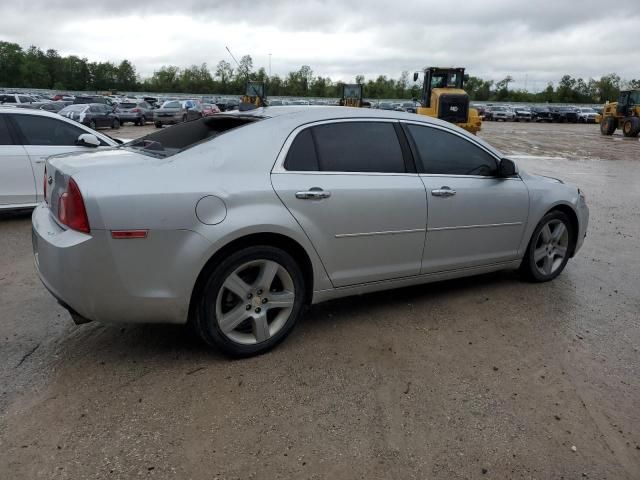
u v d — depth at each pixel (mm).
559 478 2453
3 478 2338
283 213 3312
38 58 119375
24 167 6977
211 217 3090
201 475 2393
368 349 3586
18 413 2795
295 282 3480
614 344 3766
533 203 4656
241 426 2736
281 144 3447
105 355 3428
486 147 4473
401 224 3852
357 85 34344
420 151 4066
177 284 3051
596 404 3025
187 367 3289
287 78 109188
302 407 2908
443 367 3379
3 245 5961
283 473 2422
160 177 3047
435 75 23750
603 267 5605
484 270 4559
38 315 4047
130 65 125562
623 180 13234
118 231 2887
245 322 3432
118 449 2539
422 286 4840
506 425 2811
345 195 3566
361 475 2428
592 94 116750
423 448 2617
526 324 4055
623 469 2523
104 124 29328
